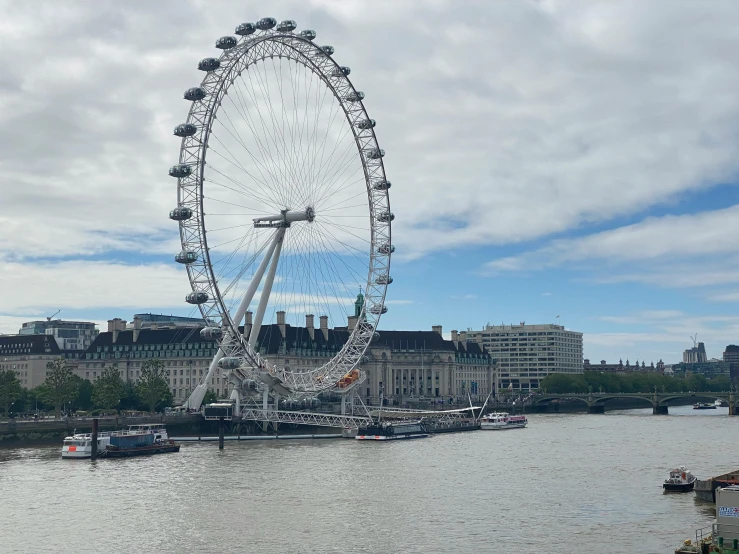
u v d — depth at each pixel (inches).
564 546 4074.8
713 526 3683.6
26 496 5315.0
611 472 6309.1
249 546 4104.3
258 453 7682.1
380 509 4901.6
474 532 4350.4
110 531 4407.0
